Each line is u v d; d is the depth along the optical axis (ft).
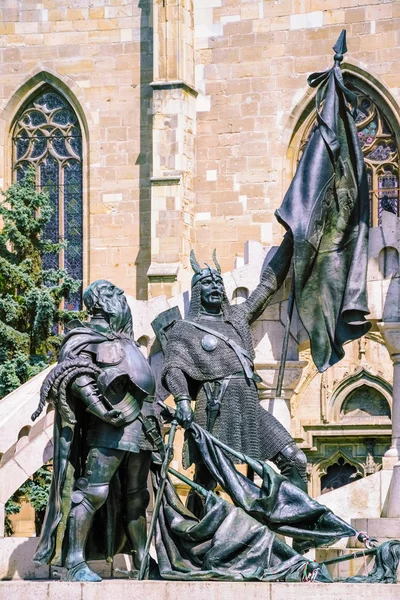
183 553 59.31
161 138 159.33
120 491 60.18
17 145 169.89
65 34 167.63
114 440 58.13
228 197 161.07
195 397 65.46
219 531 58.29
